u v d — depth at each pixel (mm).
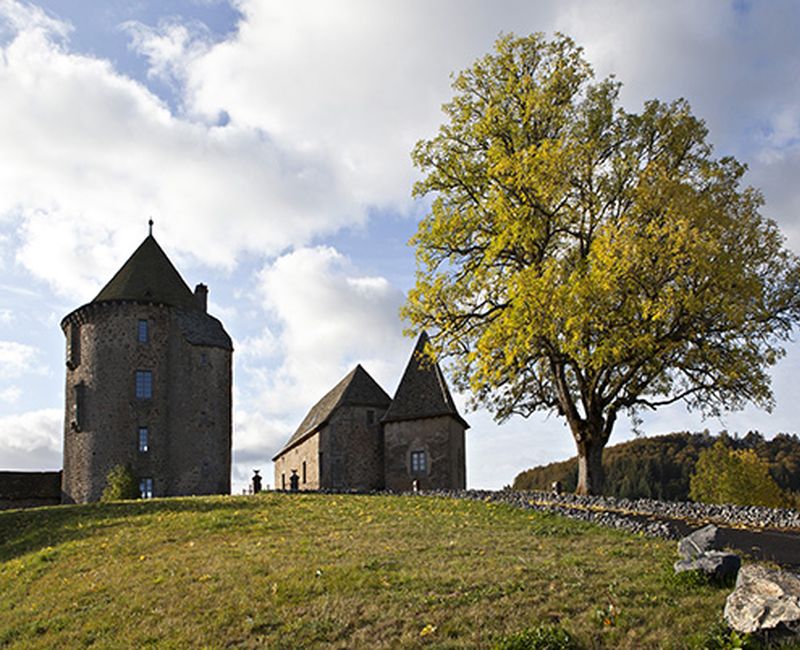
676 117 30031
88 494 45688
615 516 22812
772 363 27938
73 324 48938
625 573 15617
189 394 47844
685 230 25172
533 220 28875
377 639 13117
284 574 16844
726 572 14469
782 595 11938
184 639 13977
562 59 31469
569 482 90938
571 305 25672
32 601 17625
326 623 13852
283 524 23547
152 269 50500
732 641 11570
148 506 29281
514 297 27766
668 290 25266
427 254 32344
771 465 82938
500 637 12609
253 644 13453
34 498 49562
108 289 49469
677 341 27078
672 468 86875
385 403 49750
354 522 23500
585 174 28719
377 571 16625
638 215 26891
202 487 46969
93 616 15758
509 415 32781
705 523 23438
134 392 47125
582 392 29781
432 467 46156
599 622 12961
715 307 25906
